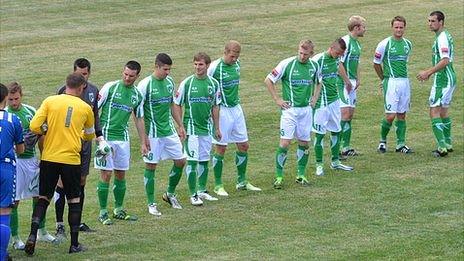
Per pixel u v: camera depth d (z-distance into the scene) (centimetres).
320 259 2847
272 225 3225
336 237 3081
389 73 4256
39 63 6119
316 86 3816
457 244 3006
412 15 7450
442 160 4159
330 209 3422
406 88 4253
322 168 3938
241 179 3712
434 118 4225
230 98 3625
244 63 6109
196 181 3544
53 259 2844
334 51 3884
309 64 3734
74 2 7938
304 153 3778
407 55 4253
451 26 7044
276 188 3725
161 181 3900
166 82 3391
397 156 4238
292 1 8088
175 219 3316
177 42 6706
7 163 2697
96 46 6575
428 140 4516
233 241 3036
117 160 3269
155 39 6788
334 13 7594
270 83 3750
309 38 6800
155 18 7456
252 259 2842
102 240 3055
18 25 7150
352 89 4191
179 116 3481
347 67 4197
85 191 3769
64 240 3053
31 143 2980
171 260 2833
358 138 4553
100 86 5578
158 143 3384
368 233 3125
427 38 6694
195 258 2850
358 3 7969
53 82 5666
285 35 6888
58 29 7050
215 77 3606
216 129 3562
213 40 6762
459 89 5428
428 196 3588
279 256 2873
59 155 2870
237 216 3344
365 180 3834
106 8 7762
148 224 3253
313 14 7562
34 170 3003
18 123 2738
